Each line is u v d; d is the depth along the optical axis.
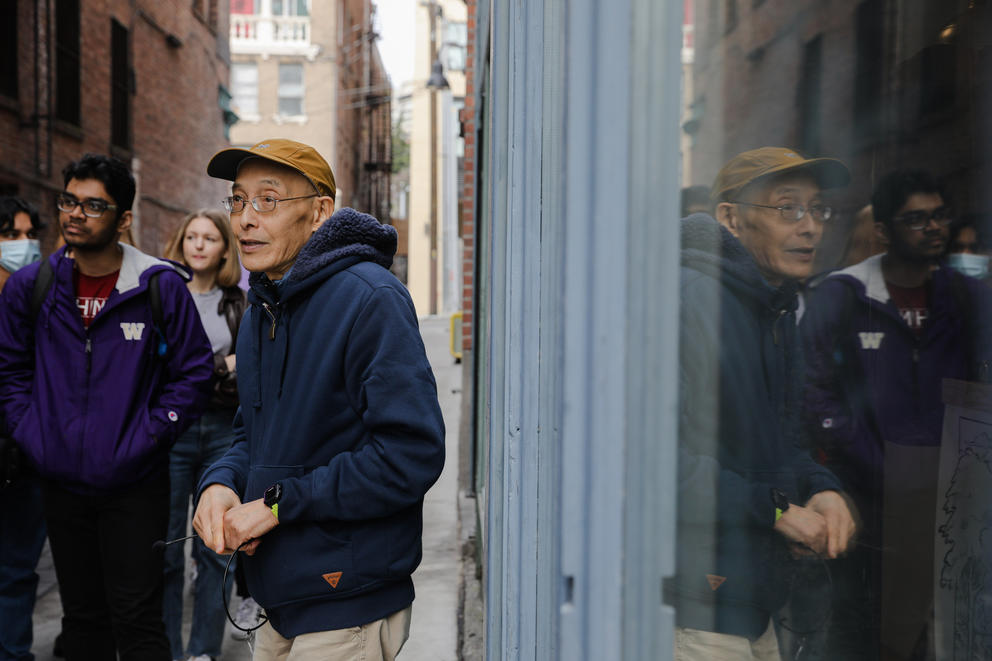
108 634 2.79
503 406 1.59
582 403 0.79
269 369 1.84
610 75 0.78
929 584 1.13
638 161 0.79
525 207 1.36
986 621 1.14
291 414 1.79
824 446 1.10
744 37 1.02
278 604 1.78
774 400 1.07
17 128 10.25
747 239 1.04
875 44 1.07
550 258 1.17
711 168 1.02
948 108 1.10
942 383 1.13
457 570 4.70
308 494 1.71
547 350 1.21
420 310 39.53
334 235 1.80
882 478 1.12
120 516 2.62
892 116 1.08
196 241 3.60
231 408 3.61
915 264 1.11
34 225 4.05
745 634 1.08
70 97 11.54
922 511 1.12
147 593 2.63
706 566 1.05
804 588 1.10
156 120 15.09
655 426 0.79
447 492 6.51
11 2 10.08
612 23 0.78
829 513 1.10
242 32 31.08
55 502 2.66
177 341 2.70
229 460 1.99
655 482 0.79
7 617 3.13
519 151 1.47
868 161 1.08
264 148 1.86
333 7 31.30
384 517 1.78
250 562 1.82
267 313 1.85
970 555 1.14
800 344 1.08
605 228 0.78
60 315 2.62
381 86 47.28
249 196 1.87
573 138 0.79
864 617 1.12
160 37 15.16
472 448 6.14
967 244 1.12
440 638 3.76
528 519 1.36
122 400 2.60
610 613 0.78
